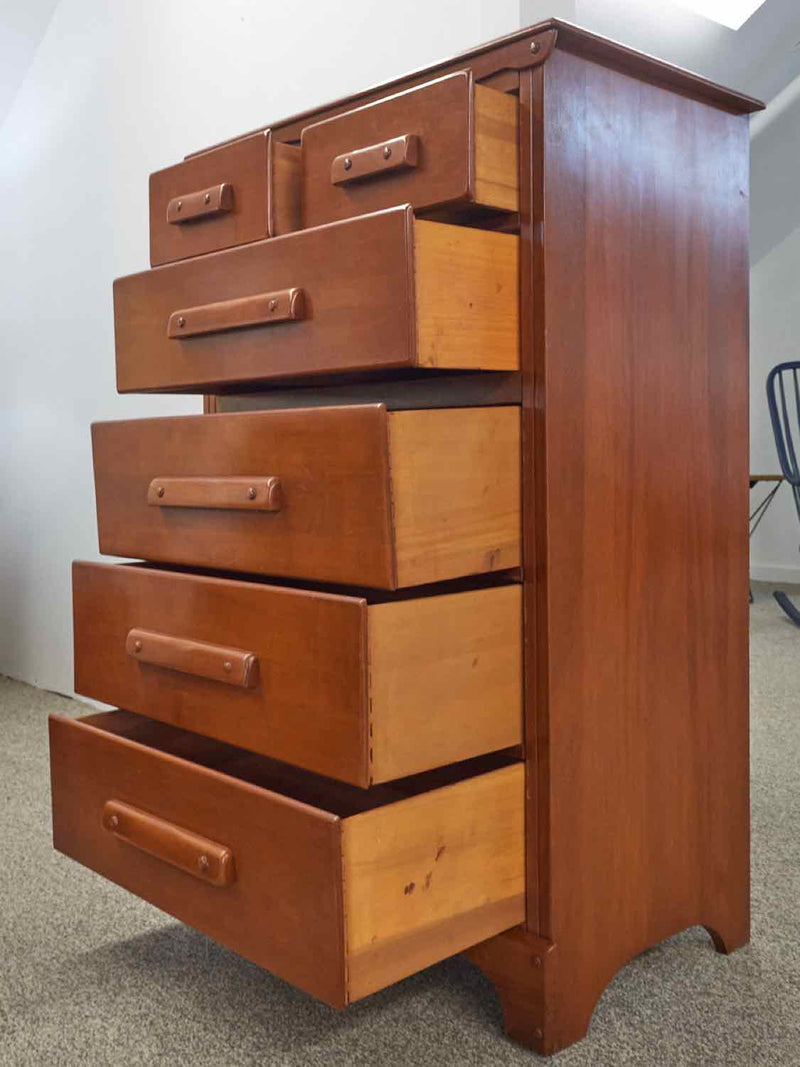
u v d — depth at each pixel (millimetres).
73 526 2141
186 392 1198
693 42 2357
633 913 990
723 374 1072
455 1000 1013
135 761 1013
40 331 2189
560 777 915
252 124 1672
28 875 1327
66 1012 995
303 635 854
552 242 884
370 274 832
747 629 1109
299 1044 932
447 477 848
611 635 958
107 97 1945
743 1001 999
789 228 3555
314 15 1557
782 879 1273
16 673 2404
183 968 1084
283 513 894
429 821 847
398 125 894
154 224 1116
